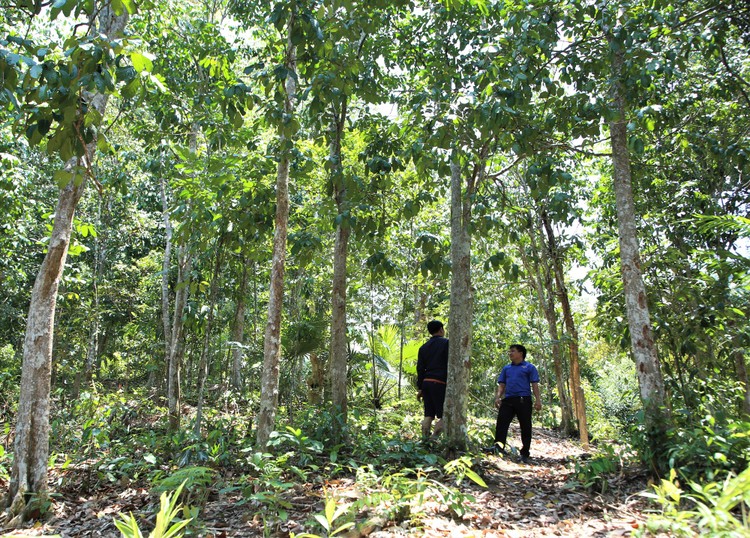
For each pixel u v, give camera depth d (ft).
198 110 24.26
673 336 23.40
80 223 20.61
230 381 39.96
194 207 22.20
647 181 26.50
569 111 19.74
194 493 13.98
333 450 17.11
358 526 11.53
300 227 28.32
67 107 10.81
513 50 19.36
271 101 18.02
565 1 19.13
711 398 19.99
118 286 52.42
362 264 38.24
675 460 15.01
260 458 13.47
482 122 17.88
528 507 14.23
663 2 18.63
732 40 27.78
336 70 17.31
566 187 32.78
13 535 8.72
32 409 14.69
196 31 29.78
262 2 23.56
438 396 23.66
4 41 10.29
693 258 24.17
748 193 28.02
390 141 24.48
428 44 26.32
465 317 21.27
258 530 12.33
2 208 28.73
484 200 24.22
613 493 15.34
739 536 8.70
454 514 13.05
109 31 15.96
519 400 23.40
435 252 23.02
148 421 27.48
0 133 29.71
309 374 38.37
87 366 40.34
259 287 44.91
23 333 50.16
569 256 40.73
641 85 19.13
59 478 16.34
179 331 24.84
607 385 59.72
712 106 25.71
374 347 39.14
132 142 35.24
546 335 51.72
